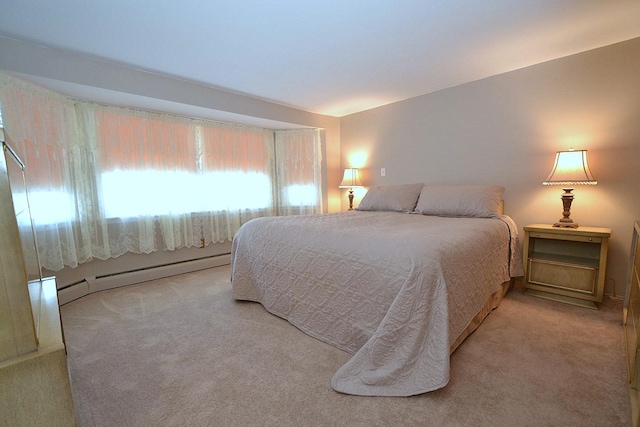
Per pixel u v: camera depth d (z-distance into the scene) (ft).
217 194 11.57
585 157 7.25
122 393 4.31
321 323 5.75
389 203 10.44
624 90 7.11
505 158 9.15
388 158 12.38
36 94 7.18
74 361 5.15
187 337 5.96
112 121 9.04
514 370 4.67
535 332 5.85
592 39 6.95
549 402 3.97
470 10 5.70
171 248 10.26
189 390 4.36
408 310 4.34
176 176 10.43
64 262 7.91
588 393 4.12
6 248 2.14
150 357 5.25
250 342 5.73
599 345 5.33
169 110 9.85
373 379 4.24
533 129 8.55
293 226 6.91
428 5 5.51
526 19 6.05
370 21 6.02
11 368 2.15
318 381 4.53
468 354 5.13
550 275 7.52
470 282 5.24
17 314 2.20
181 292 8.68
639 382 3.76
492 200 8.33
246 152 12.49
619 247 7.38
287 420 3.77
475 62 8.18
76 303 7.88
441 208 8.96
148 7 5.37
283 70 8.48
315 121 13.29
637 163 7.05
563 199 7.70
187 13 5.59
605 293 7.63
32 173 7.04
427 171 11.12
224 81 9.27
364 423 3.70
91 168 8.70
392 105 12.01
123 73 7.95
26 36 6.30
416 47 7.22
